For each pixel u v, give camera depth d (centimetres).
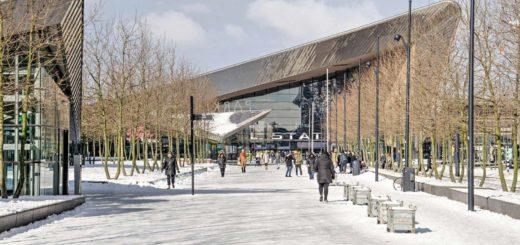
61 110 2522
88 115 4603
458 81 3269
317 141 11600
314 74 11250
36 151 2327
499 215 1873
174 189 3384
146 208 2180
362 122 7425
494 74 2773
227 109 12156
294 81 11675
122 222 1716
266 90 11938
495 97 2733
